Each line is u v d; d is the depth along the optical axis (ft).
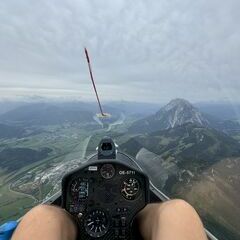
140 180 1.88
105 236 1.90
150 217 1.78
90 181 1.89
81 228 1.90
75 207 1.89
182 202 1.60
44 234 1.43
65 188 1.89
